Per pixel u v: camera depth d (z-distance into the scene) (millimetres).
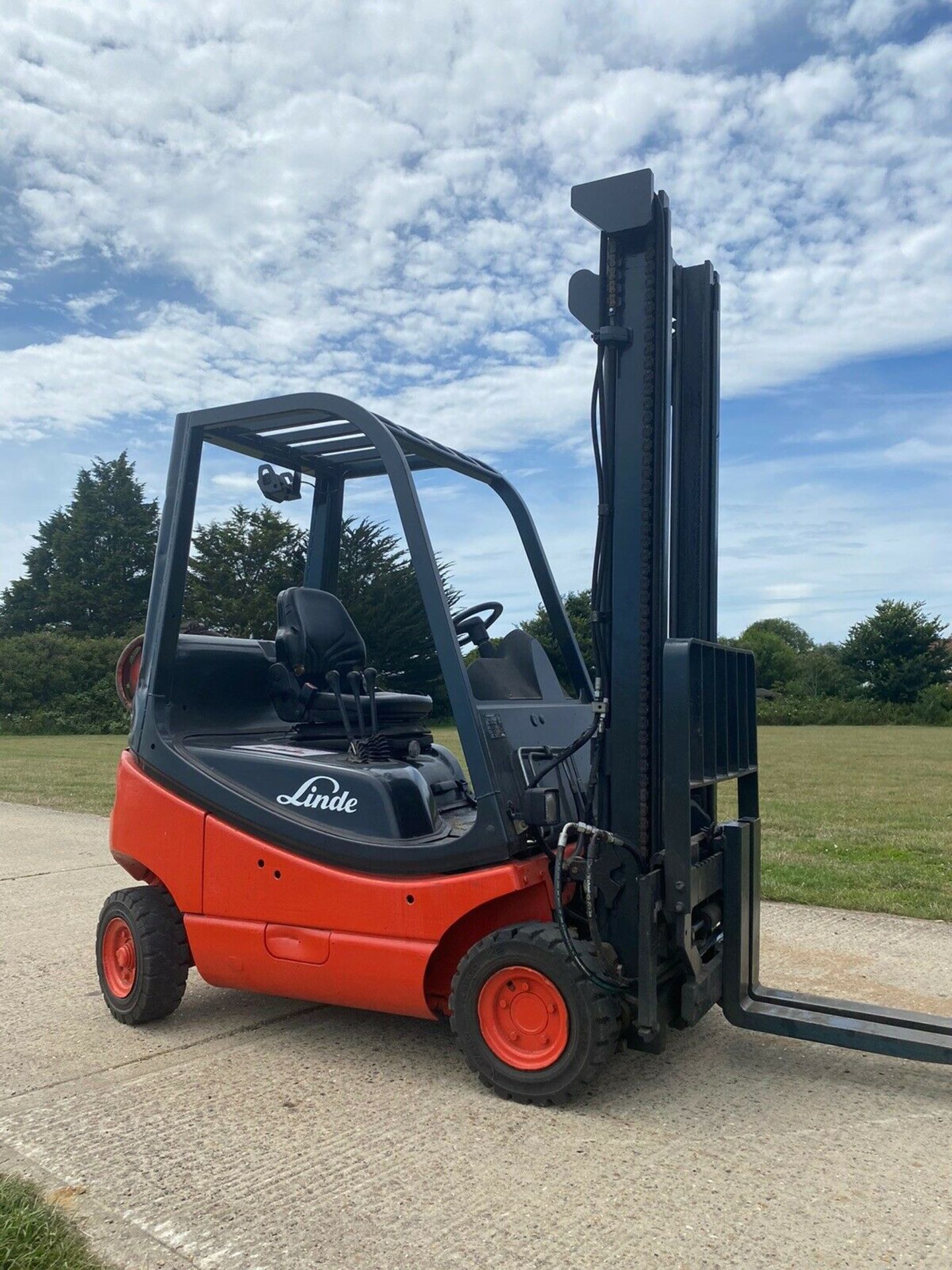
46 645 33375
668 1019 3570
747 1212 2709
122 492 52219
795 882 6918
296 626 4371
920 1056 3352
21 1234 2576
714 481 4156
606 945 3412
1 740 27609
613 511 3607
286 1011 4449
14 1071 3766
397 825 3662
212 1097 3508
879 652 47594
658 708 3551
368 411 3812
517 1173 2938
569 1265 2475
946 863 7660
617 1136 3170
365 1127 3256
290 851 3826
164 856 4133
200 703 4426
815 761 19312
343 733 4191
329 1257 2523
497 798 3436
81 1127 3275
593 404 3645
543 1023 3389
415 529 3650
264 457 4828
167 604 4273
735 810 10984
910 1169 2955
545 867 3549
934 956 5164
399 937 3566
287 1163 3018
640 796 3510
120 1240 2607
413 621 10414
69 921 6137
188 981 4961
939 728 38344
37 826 10102
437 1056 3891
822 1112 3352
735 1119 3291
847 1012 3641
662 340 3543
